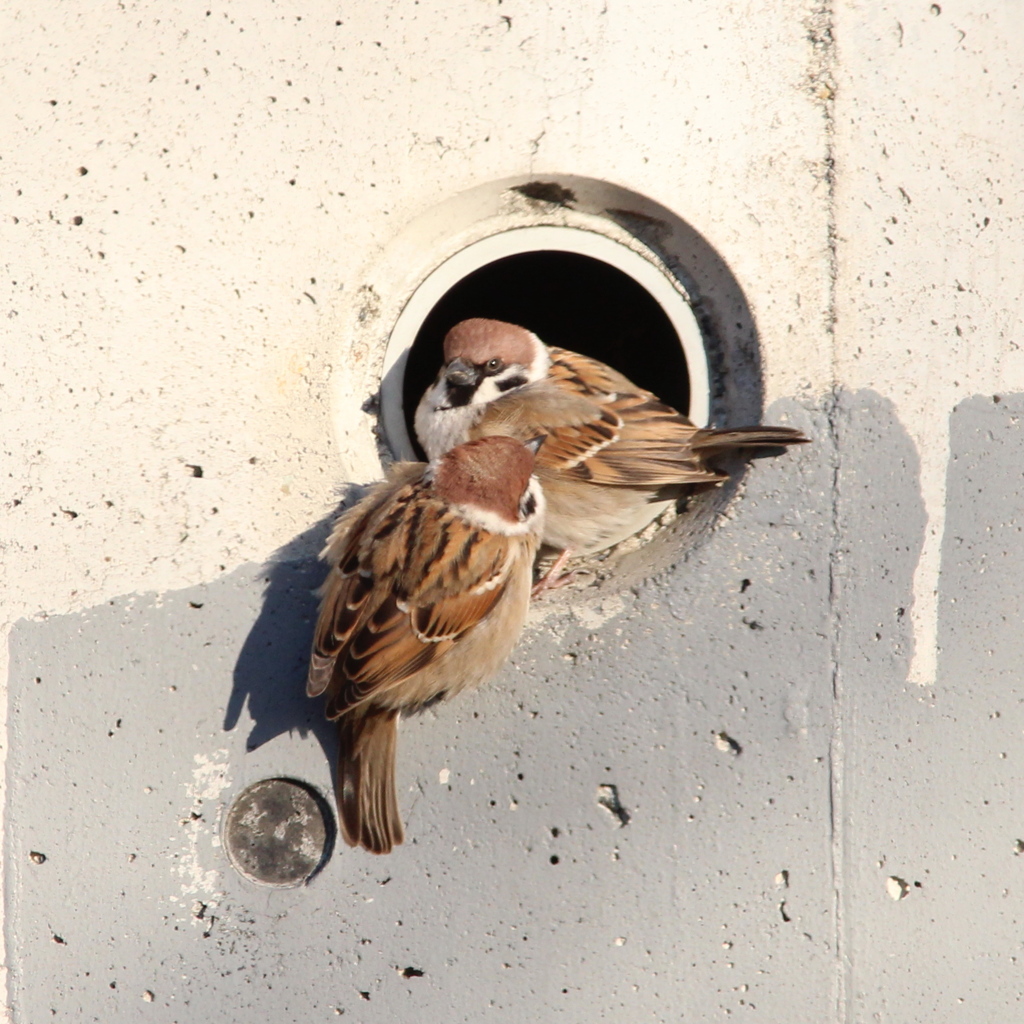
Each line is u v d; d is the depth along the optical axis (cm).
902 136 608
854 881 579
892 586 596
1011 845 601
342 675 533
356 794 556
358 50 586
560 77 593
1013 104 621
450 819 574
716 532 593
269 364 588
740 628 586
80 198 583
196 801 575
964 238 613
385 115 588
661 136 598
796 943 575
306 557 587
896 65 609
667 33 596
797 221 602
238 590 582
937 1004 587
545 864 572
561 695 580
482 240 623
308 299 590
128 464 583
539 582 616
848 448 596
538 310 868
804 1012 573
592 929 570
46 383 583
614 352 855
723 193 601
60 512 583
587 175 594
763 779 579
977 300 614
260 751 576
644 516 638
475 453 570
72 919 574
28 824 577
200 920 572
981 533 609
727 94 600
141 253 582
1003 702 607
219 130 583
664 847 573
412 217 593
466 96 590
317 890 571
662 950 570
